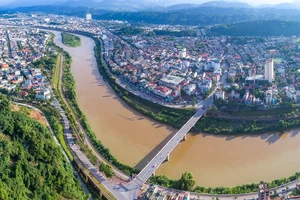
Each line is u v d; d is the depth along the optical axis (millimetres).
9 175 188500
